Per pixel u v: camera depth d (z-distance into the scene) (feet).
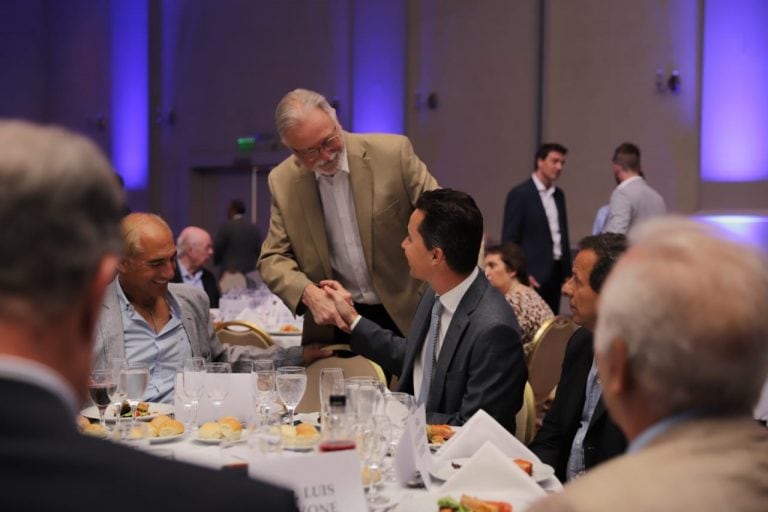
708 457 3.09
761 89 23.77
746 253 3.28
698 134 24.70
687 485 2.98
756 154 23.84
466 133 28.91
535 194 21.42
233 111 34.76
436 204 8.47
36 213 2.29
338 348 10.04
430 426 7.37
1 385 2.23
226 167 35.01
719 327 3.10
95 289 2.47
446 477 6.05
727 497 2.96
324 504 4.83
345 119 31.48
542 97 27.30
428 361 8.75
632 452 3.28
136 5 37.27
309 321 11.10
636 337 3.21
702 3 24.59
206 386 7.35
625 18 25.88
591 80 26.50
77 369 2.46
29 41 39.37
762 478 3.04
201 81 35.58
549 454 8.18
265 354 10.12
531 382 13.80
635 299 3.23
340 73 31.71
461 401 8.30
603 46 26.27
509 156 28.09
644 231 3.51
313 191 11.07
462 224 8.39
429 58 29.66
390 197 10.85
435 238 8.39
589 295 7.68
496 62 28.30
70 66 39.11
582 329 8.42
